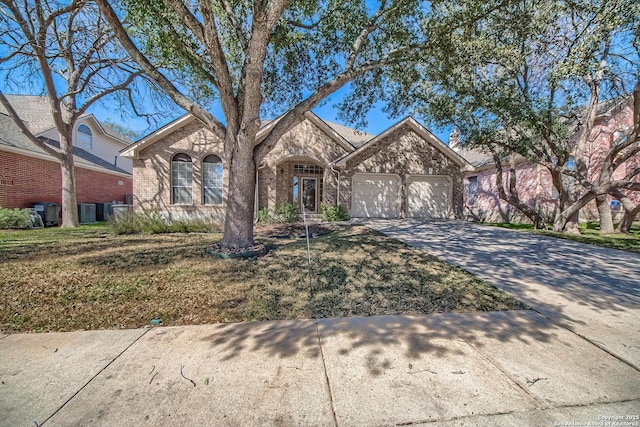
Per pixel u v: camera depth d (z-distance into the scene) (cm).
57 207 1262
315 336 286
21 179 1174
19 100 1546
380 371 229
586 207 1526
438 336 288
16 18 846
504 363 242
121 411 184
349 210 1388
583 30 731
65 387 207
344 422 178
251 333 291
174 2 485
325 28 724
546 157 1065
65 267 489
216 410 186
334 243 752
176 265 516
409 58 690
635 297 404
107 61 1028
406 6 607
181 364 236
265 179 1297
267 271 496
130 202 1980
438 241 818
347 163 1381
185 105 603
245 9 656
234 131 598
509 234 977
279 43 714
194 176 1246
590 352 262
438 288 432
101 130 1817
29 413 181
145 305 354
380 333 293
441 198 1484
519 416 185
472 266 556
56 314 327
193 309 347
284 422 177
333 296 395
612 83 901
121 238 807
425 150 1448
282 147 1318
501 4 607
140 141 1184
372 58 768
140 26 582
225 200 1265
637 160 1409
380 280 465
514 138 1063
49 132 1383
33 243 704
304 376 221
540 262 596
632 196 1443
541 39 819
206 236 859
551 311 354
